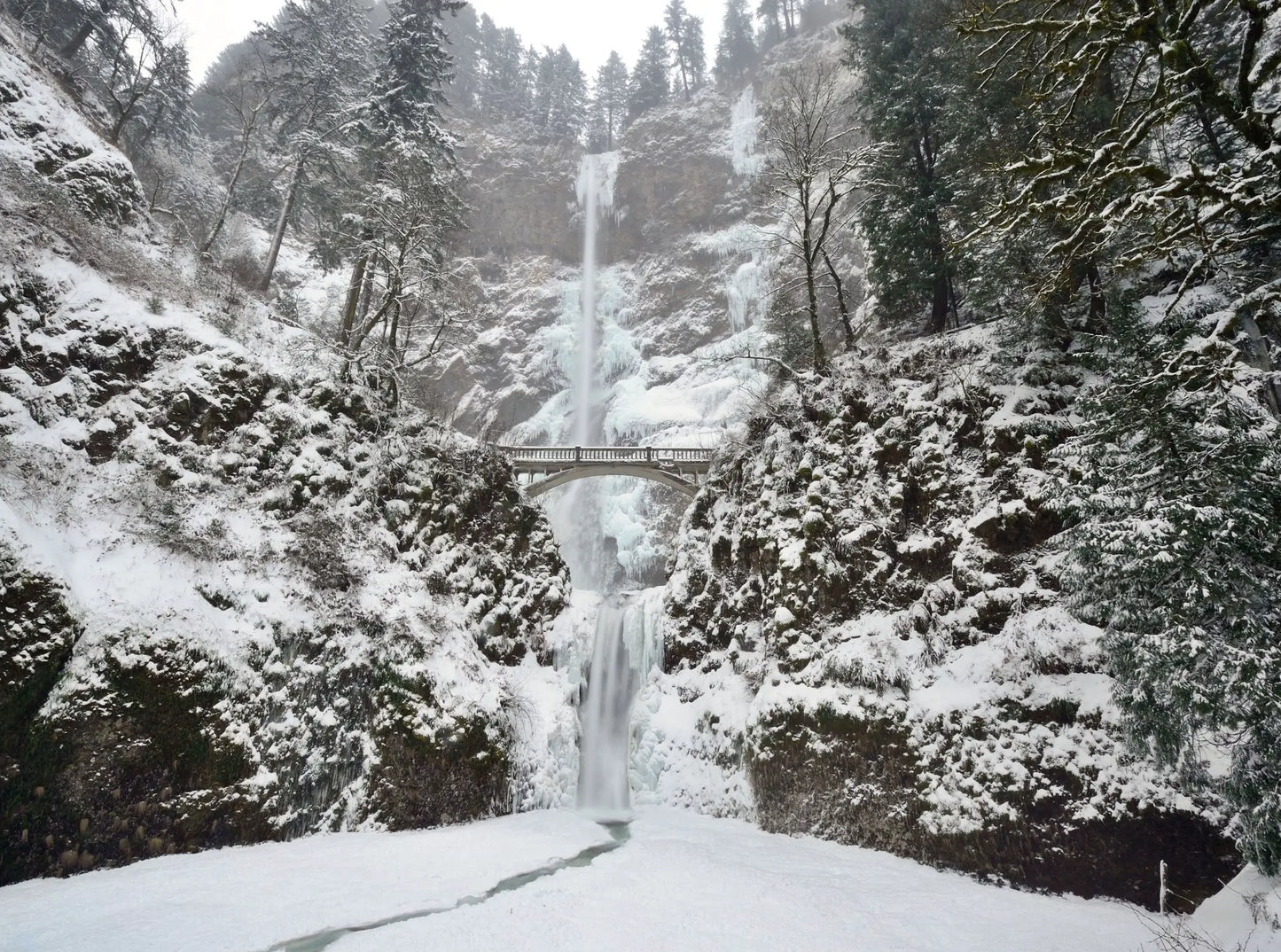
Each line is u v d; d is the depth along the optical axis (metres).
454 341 26.81
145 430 16.05
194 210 39.84
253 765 13.77
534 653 21.59
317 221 32.16
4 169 18.11
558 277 73.12
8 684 11.22
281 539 16.72
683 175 74.44
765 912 10.55
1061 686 13.62
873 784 15.09
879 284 25.67
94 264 18.27
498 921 9.87
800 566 18.31
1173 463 9.23
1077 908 11.27
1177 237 7.68
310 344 22.47
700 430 50.53
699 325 64.38
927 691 15.24
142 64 34.22
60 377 15.49
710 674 20.70
